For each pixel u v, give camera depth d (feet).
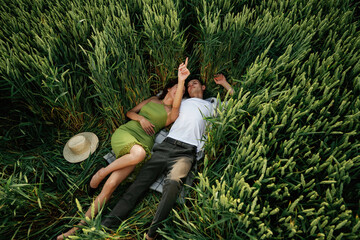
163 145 5.74
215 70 6.81
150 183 5.30
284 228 3.61
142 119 6.09
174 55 6.67
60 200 5.38
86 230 3.47
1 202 4.24
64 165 5.99
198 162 5.89
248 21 5.93
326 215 3.42
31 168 5.57
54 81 5.37
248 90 5.01
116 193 5.63
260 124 4.44
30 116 6.25
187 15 6.55
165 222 4.76
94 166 6.08
